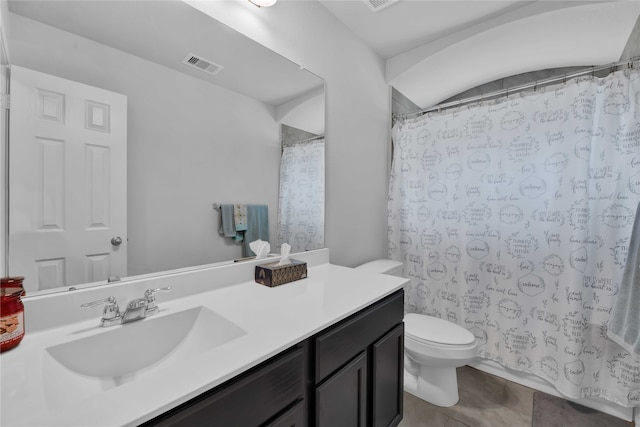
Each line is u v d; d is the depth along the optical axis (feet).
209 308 3.12
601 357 5.07
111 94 2.99
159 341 2.85
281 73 4.75
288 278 4.16
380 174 7.46
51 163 2.61
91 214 2.86
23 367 2.00
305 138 5.20
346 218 6.25
